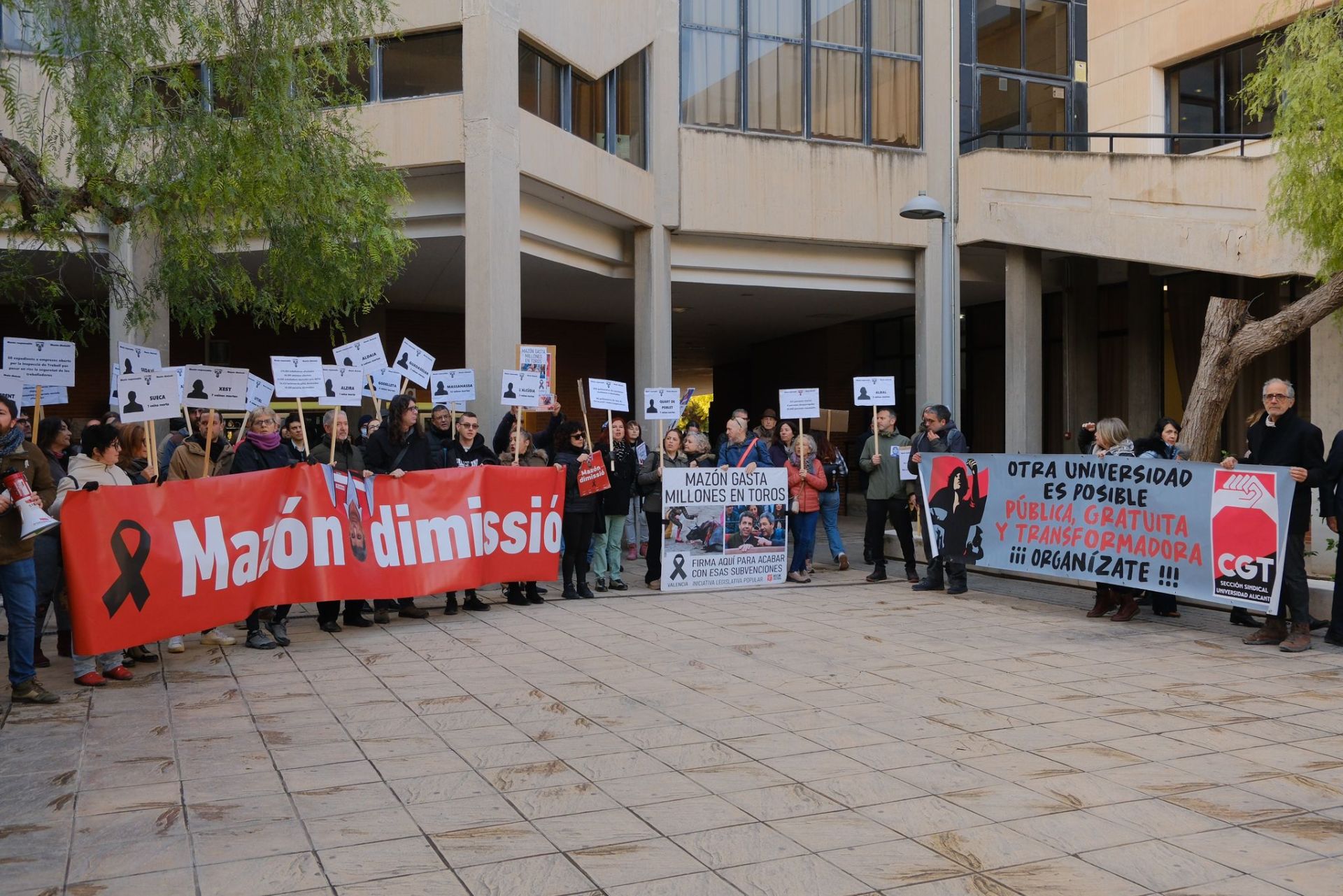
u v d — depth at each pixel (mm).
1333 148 11125
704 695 6684
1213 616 9695
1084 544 9695
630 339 31328
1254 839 4266
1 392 8445
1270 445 8383
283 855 4141
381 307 22797
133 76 9398
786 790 4867
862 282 20766
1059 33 24625
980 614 9828
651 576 11797
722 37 19281
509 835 4332
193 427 10930
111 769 5227
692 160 18891
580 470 10648
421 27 14852
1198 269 16234
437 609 10148
